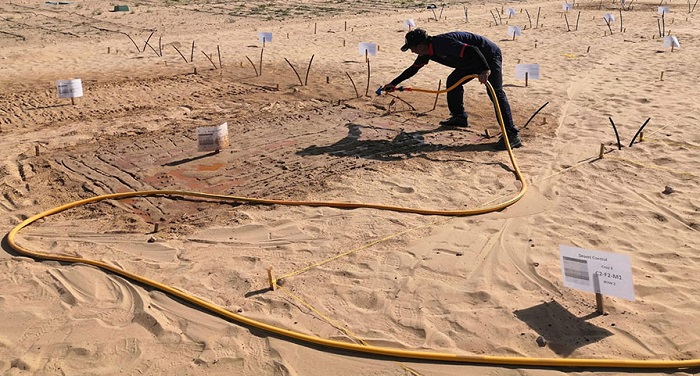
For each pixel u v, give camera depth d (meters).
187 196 5.82
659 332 3.67
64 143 7.43
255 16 20.27
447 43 6.90
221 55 13.41
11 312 3.96
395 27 17.59
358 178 6.19
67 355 3.55
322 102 9.38
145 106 9.27
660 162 6.53
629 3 23.73
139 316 3.93
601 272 3.77
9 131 8.00
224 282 4.31
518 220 5.23
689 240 4.80
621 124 7.94
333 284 4.27
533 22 18.61
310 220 5.25
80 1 24.09
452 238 4.90
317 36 16.05
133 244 4.88
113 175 6.34
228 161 6.75
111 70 11.88
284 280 4.32
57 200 5.75
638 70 11.31
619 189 5.84
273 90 10.20
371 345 3.63
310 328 3.79
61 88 9.13
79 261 4.57
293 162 6.70
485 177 6.22
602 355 3.48
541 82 10.62
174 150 7.14
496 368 3.42
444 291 4.16
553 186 5.95
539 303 3.99
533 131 7.83
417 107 9.05
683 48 13.38
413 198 5.70
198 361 3.51
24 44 14.73
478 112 8.76
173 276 4.39
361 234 4.99
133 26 17.95
